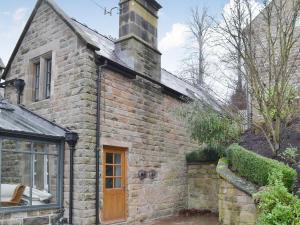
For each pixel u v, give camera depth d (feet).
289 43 29.09
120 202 30.40
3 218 23.57
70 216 26.66
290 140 29.73
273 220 18.37
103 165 28.76
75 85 28.35
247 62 29.22
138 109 33.17
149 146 34.32
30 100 32.76
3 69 36.09
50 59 32.35
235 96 37.42
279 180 20.51
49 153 27.09
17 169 31.50
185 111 35.06
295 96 33.83
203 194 39.73
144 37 35.70
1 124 25.23
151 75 35.91
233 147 28.86
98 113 28.22
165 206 36.04
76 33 28.76
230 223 25.05
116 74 30.78
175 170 38.45
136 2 35.06
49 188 28.43
